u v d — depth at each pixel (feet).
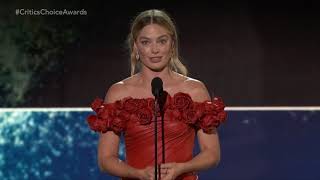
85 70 58.34
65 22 58.39
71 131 58.13
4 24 58.49
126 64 58.29
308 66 58.44
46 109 58.13
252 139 58.34
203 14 58.23
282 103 58.39
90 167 58.18
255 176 58.23
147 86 31.99
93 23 58.29
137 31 31.48
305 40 58.39
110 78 58.29
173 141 31.27
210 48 58.29
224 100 58.34
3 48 58.34
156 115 29.91
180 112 31.27
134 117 31.35
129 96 32.01
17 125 57.98
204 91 32.65
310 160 58.34
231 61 58.34
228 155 58.18
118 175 30.58
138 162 31.40
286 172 58.34
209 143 32.04
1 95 58.08
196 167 30.40
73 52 58.34
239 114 58.29
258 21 58.39
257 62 58.34
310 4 58.54
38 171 57.93
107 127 31.73
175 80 32.30
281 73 58.39
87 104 58.39
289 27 58.39
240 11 58.34
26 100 58.23
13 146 57.93
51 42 58.44
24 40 58.44
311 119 58.39
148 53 31.27
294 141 58.39
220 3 58.34
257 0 58.44
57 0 58.39
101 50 58.23
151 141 31.27
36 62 58.34
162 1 58.18
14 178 57.88
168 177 29.25
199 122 31.81
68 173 58.08
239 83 58.34
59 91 58.18
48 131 58.13
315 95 58.39
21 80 58.23
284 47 58.39
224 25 58.34
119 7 58.23
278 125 58.39
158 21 31.30
